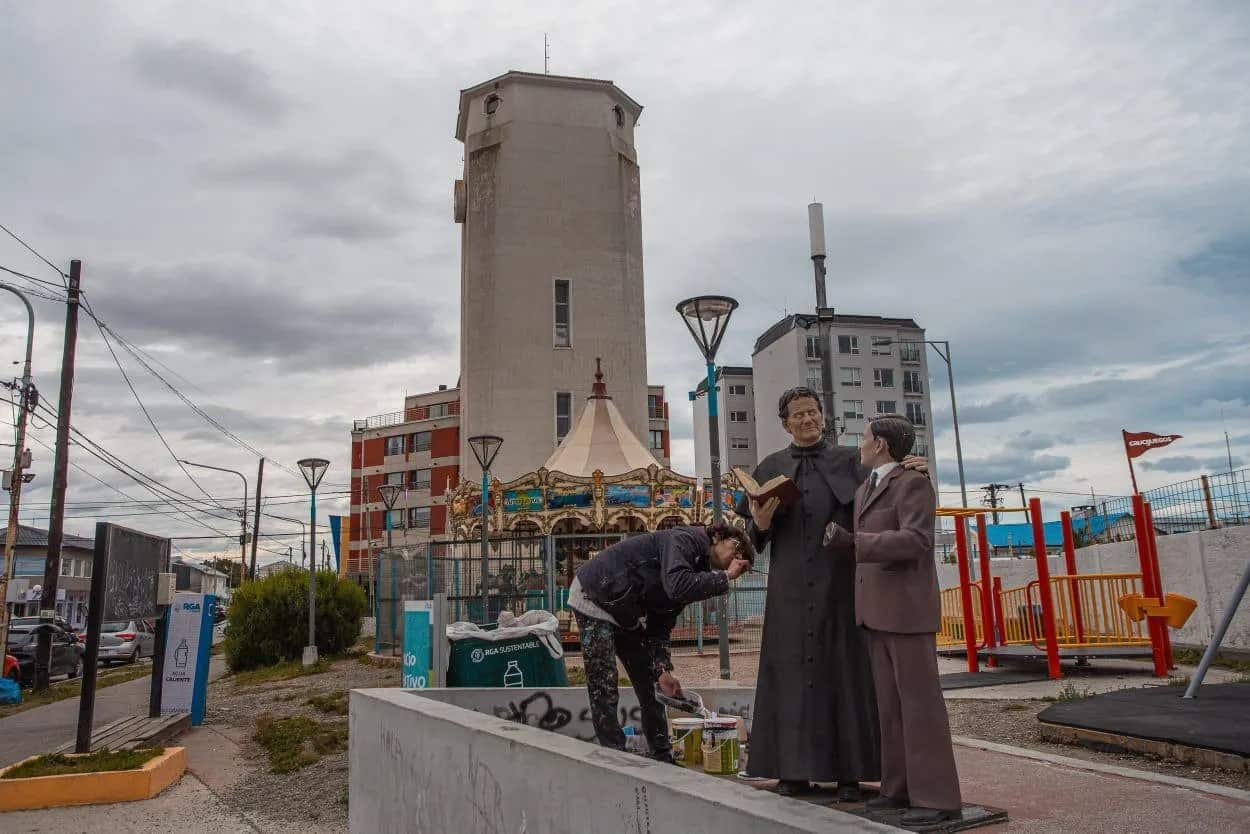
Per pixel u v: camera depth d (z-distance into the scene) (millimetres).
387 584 21469
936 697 3703
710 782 2520
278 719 12070
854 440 66500
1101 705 7441
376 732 5047
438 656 9383
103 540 9188
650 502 21828
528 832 3209
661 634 4832
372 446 74188
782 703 4156
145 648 32688
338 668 19094
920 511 3691
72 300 21500
